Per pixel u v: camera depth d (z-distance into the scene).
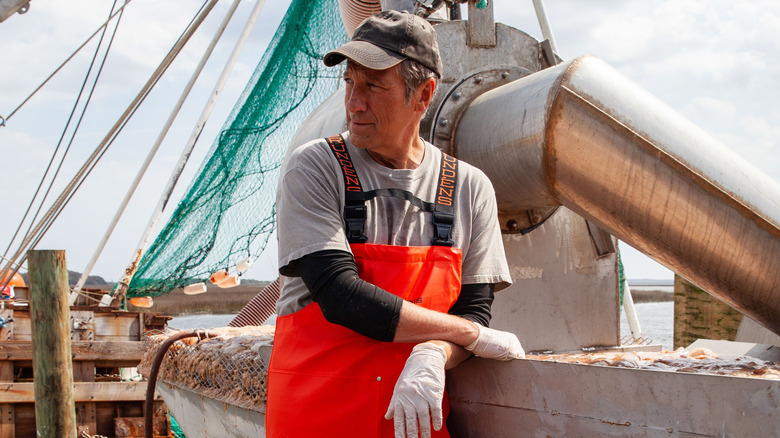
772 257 2.52
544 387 2.04
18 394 9.87
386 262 1.99
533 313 3.40
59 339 6.38
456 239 2.12
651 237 2.66
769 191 2.56
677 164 2.50
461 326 1.97
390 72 1.97
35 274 6.36
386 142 2.04
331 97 3.90
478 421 2.24
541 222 3.40
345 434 1.97
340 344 2.01
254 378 3.16
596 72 2.62
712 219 2.52
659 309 35.53
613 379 1.89
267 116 6.21
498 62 3.44
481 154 3.04
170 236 7.26
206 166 6.69
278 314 2.24
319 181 2.01
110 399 10.20
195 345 4.00
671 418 1.78
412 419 1.77
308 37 5.84
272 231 6.36
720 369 2.07
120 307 11.03
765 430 1.63
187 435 4.46
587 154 2.59
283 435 2.07
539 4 5.01
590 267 3.58
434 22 3.95
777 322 2.68
